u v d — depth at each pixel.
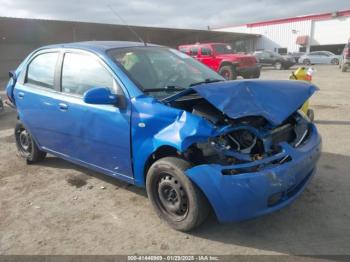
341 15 41.41
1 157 6.19
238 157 3.23
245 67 18.03
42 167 5.60
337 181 4.60
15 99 5.51
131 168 3.90
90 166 4.52
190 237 3.51
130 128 3.76
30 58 5.48
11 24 25.69
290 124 3.89
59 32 30.64
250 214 3.20
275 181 3.20
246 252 3.25
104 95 3.77
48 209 4.23
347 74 21.64
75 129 4.43
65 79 4.65
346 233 3.46
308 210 3.90
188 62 4.79
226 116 3.41
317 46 44.03
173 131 3.38
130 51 4.43
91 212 4.11
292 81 4.18
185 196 3.45
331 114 8.93
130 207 4.16
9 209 4.29
